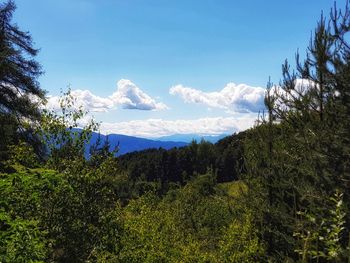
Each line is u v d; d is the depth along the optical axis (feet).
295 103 38.55
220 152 282.15
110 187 29.68
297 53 38.40
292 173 40.98
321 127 36.14
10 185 11.92
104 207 28.91
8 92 78.95
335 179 34.01
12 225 11.60
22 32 88.94
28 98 81.66
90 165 29.48
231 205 49.90
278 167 41.70
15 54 82.79
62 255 25.49
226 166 227.61
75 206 26.53
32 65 88.12
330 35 35.06
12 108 78.13
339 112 35.37
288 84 38.99
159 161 308.60
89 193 27.61
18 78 83.10
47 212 25.09
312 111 37.68
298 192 37.01
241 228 44.37
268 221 41.70
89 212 27.35
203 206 65.87
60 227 25.70
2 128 59.62
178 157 304.30
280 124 43.24
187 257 43.34
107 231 28.58
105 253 29.30
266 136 43.65
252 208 44.45
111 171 29.17
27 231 11.91
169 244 45.44
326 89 36.45
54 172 12.92
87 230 27.07
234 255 40.98
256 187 44.91
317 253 11.87
